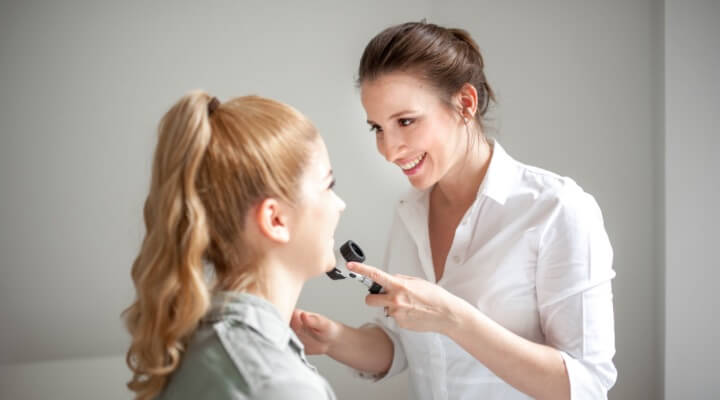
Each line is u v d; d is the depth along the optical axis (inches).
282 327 24.5
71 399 80.5
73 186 82.2
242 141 24.5
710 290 58.5
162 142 24.8
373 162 86.4
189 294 23.2
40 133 81.1
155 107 83.0
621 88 64.7
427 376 41.8
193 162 23.7
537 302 38.2
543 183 38.3
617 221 66.0
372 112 36.9
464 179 40.5
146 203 26.5
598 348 35.2
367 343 42.9
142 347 23.9
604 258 36.0
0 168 80.5
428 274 41.9
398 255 44.7
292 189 25.2
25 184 81.1
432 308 32.7
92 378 81.7
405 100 35.5
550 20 71.8
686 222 59.1
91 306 83.0
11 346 81.5
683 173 58.8
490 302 38.5
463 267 39.4
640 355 64.6
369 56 36.3
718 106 57.1
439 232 43.2
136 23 82.0
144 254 25.0
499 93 77.9
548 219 36.4
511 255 37.6
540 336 38.8
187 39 83.0
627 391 65.9
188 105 24.3
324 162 26.9
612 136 65.9
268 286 25.8
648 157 62.6
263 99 26.3
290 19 84.5
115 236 83.3
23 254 81.5
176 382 23.3
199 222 23.5
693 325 59.4
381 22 85.6
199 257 23.6
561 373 33.4
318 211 26.3
